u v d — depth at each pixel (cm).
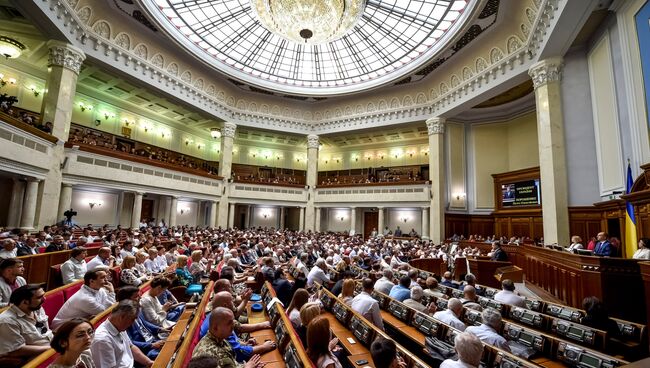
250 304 514
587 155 1066
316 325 248
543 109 1141
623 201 890
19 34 1275
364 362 291
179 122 2344
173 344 313
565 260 666
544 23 1065
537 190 1630
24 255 611
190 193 1886
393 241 1720
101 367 255
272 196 2267
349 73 2130
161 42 1666
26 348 274
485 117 2006
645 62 805
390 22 1653
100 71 1568
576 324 370
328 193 2316
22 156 995
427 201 1941
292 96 2306
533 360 318
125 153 1499
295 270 746
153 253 775
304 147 2866
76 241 870
